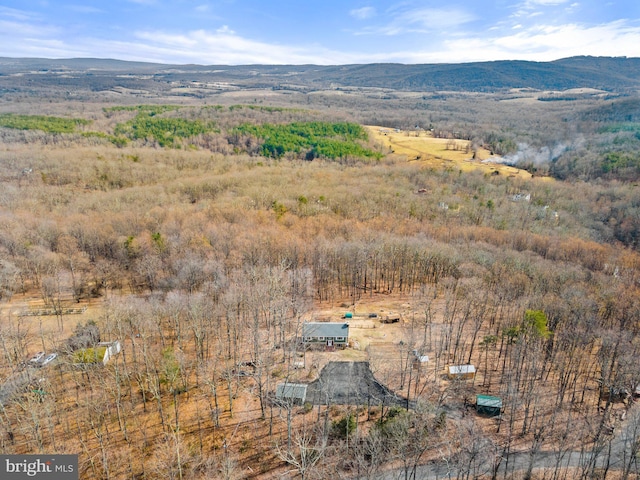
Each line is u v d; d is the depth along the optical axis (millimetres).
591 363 78875
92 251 116688
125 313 82312
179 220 130625
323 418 66250
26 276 106188
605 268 113875
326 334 86188
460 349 85125
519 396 69000
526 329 74500
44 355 75500
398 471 56906
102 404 67688
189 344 84688
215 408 65312
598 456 59594
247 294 90062
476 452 55062
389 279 119938
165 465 57031
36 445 59781
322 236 121000
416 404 69188
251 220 131750
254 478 56344
